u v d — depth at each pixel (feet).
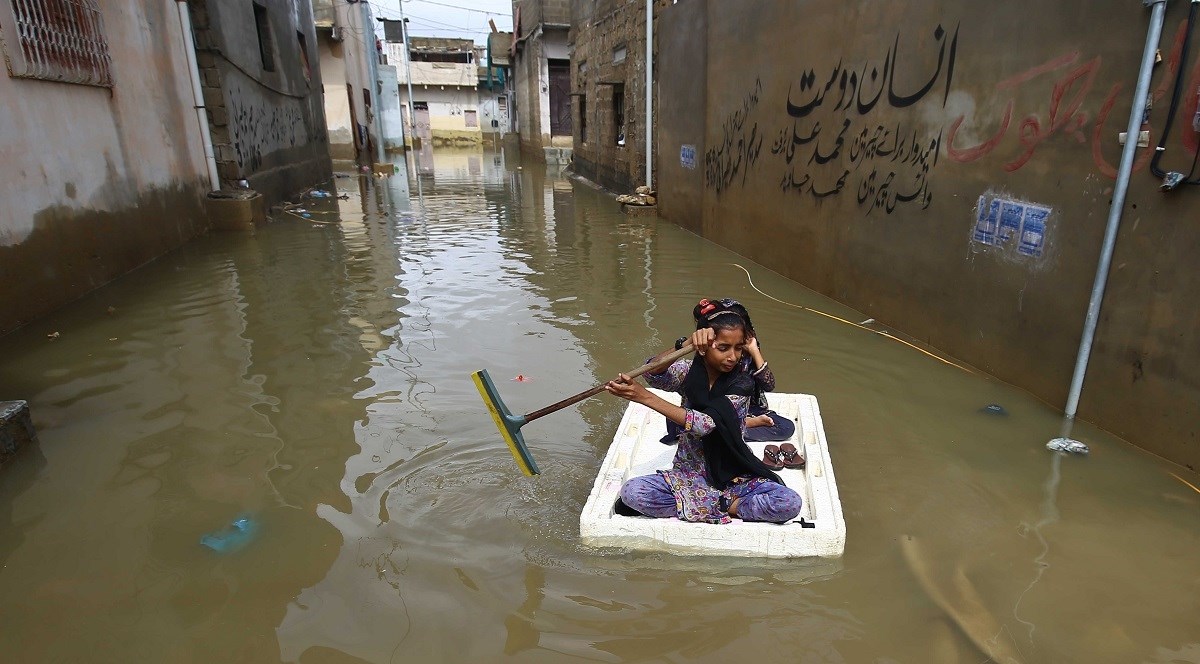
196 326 19.20
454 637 7.98
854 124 20.53
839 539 9.16
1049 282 13.75
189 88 33.78
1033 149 13.99
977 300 15.84
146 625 8.20
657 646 7.84
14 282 18.74
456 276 25.31
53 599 8.63
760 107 26.86
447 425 13.24
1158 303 11.47
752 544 9.27
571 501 10.71
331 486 11.11
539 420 13.51
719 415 9.20
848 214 21.01
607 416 13.75
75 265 21.89
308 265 27.07
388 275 25.40
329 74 75.87
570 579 8.96
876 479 11.32
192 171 33.35
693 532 9.33
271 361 16.60
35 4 20.42
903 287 18.56
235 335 18.44
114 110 25.46
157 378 15.52
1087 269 12.86
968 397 14.43
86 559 9.39
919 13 17.47
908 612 8.37
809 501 10.15
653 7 41.09
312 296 22.39
